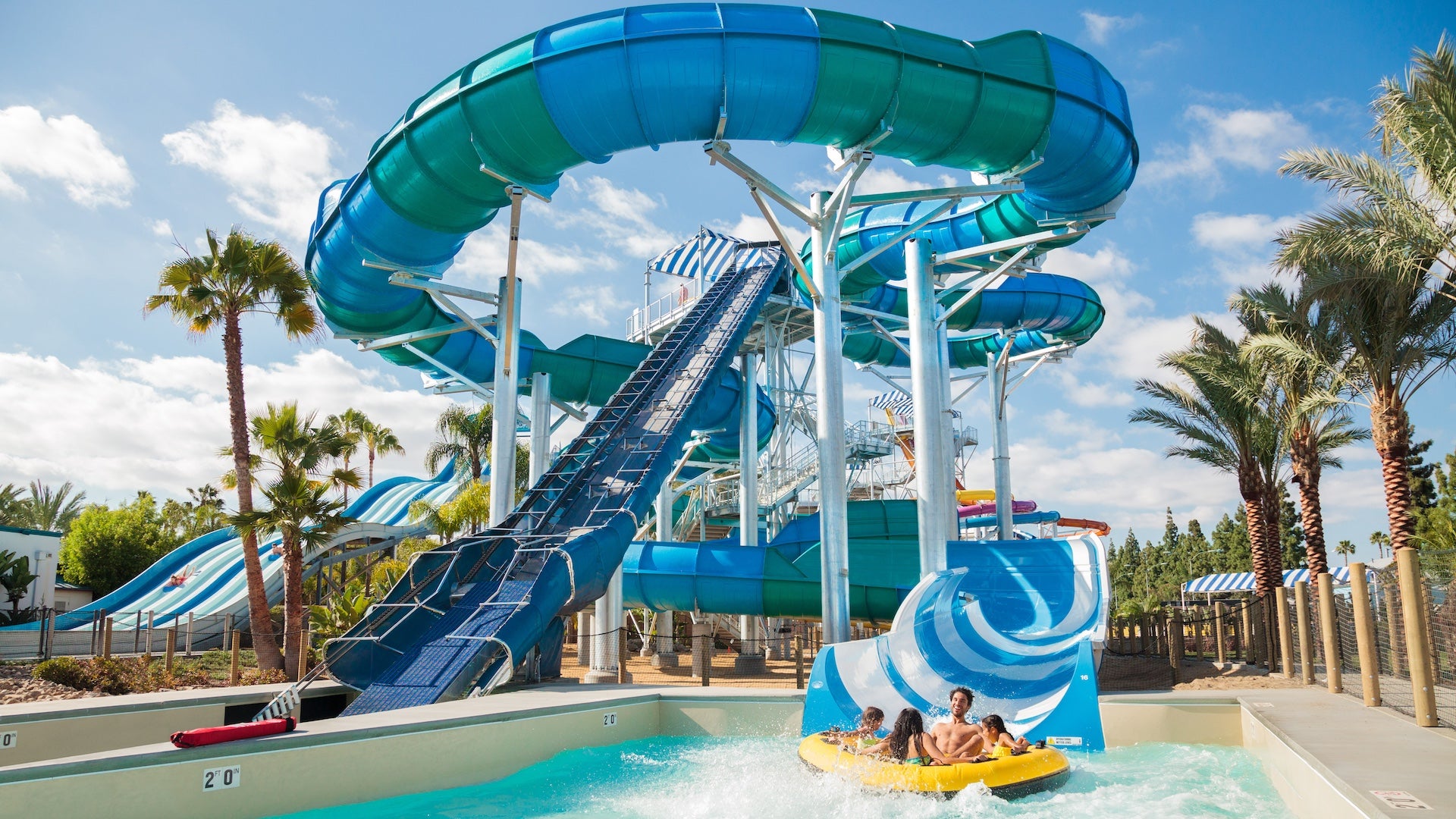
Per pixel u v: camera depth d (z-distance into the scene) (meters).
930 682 14.83
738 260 29.88
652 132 16.58
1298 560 59.38
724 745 12.72
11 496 59.34
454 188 17.55
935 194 18.69
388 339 23.25
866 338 33.22
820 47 15.95
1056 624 18.05
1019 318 29.16
